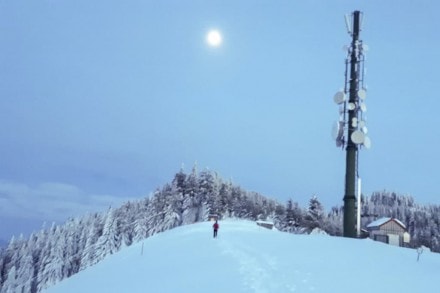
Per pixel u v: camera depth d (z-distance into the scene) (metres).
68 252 102.50
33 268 102.56
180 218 94.75
